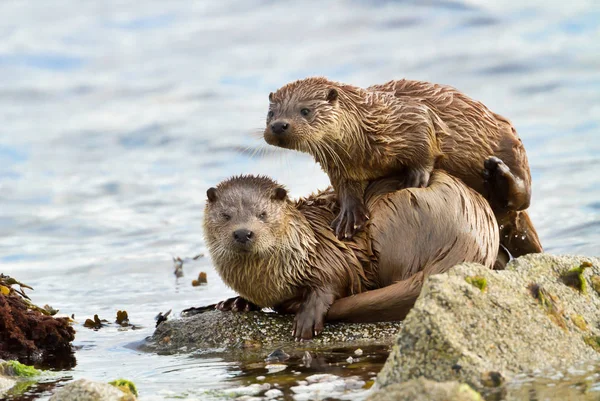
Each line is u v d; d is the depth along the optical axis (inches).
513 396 396.2
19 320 582.6
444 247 585.9
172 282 820.0
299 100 624.4
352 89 631.2
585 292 480.7
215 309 629.0
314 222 621.0
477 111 650.8
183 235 996.6
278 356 522.0
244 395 441.4
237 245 573.3
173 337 586.6
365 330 570.6
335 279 597.6
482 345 422.9
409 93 651.5
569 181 1069.8
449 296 433.4
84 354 575.5
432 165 627.8
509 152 653.3
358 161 621.0
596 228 879.1
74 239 1012.5
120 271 873.5
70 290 805.2
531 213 957.8
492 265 604.4
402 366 415.2
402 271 599.5
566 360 434.6
